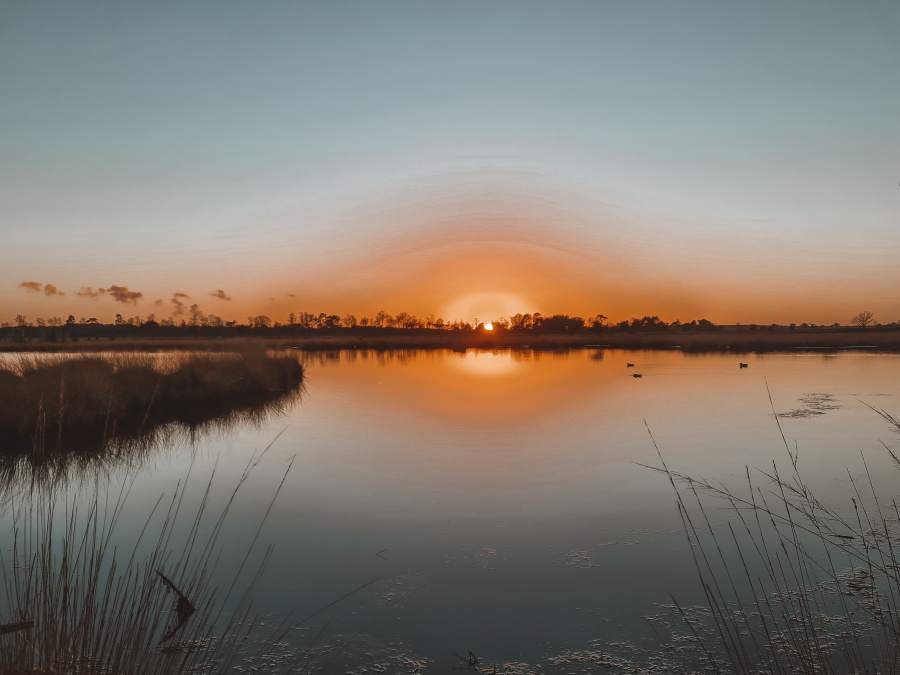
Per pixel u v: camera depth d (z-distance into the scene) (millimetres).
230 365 20984
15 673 2736
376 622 4887
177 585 5199
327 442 11969
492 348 63312
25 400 11922
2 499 7648
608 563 5984
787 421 13344
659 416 14508
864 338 60562
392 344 69125
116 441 11711
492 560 6109
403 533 6891
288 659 4328
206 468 9828
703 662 4273
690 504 7715
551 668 4258
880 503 7387
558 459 10344
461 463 10180
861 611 4758
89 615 2988
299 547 6457
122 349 33438
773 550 6082
